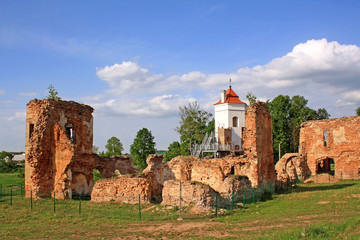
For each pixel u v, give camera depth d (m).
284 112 72.69
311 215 19.38
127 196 25.28
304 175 44.31
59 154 28.02
